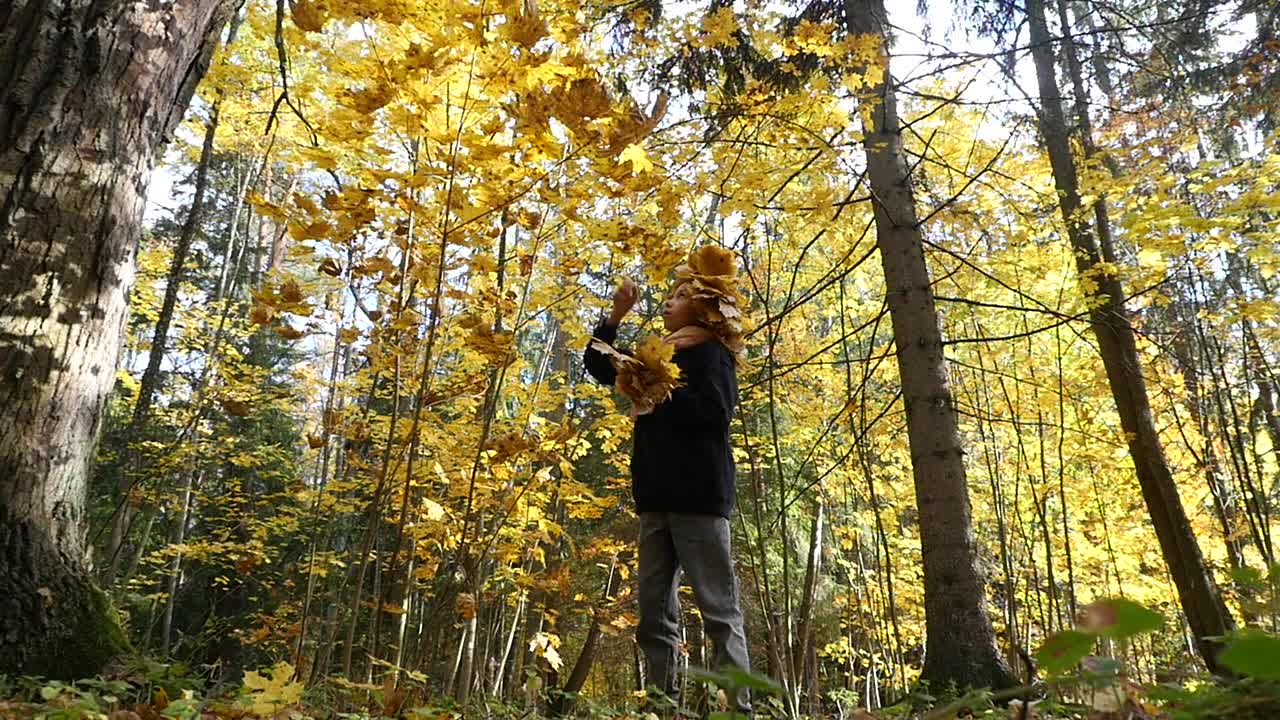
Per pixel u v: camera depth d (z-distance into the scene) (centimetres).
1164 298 651
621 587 788
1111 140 762
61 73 252
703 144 395
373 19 217
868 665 1063
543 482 378
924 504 427
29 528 232
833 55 383
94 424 256
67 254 246
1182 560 720
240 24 652
